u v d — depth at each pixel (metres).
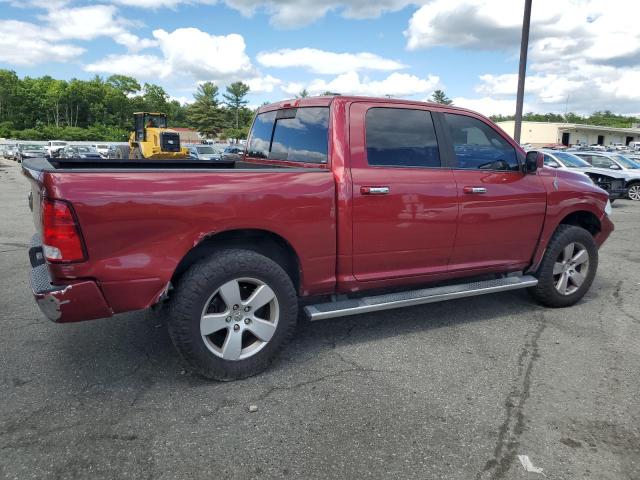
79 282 2.85
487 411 3.09
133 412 3.03
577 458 2.65
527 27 11.20
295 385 3.38
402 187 3.80
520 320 4.65
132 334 4.17
